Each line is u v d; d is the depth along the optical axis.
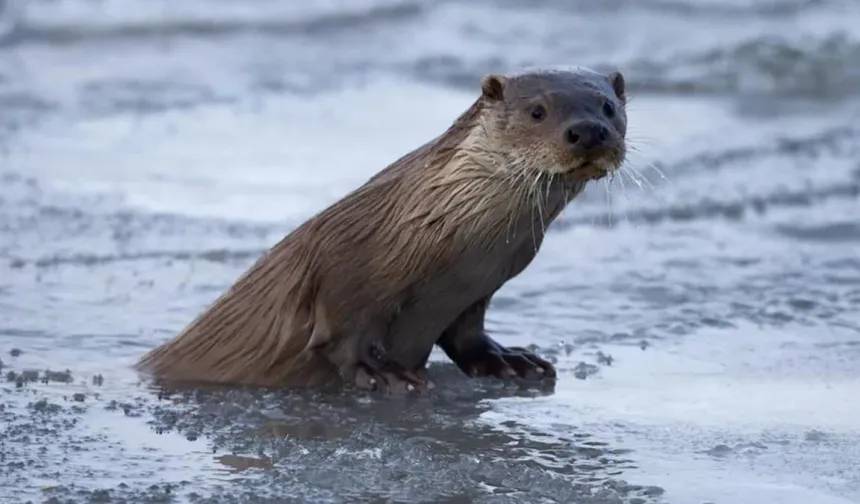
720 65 31.27
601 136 11.54
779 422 11.77
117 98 28.95
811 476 10.34
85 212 19.81
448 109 27.75
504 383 13.09
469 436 11.41
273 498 9.62
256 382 13.05
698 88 29.83
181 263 17.55
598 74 12.45
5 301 15.69
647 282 17.02
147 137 25.30
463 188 11.89
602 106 11.98
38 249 17.94
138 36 36.78
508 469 10.34
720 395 12.68
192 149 24.31
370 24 37.91
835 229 19.78
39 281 16.59
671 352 14.27
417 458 10.55
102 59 33.84
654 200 21.09
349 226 12.30
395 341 12.87
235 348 13.09
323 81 30.72
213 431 11.30
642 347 14.46
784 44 31.98
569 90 11.94
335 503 9.59
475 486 9.99
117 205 20.33
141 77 31.47
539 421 11.86
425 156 12.21
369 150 24.20
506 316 15.65
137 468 10.26
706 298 16.38
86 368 13.38
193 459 10.50
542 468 10.57
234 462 10.45
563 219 20.23
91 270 17.14
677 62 31.84
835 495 9.91
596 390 12.88
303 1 40.66
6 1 39.16
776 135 25.53
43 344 14.18
